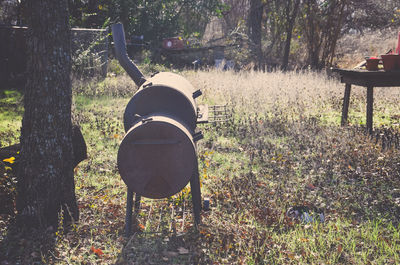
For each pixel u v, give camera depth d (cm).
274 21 2352
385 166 603
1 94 1209
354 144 689
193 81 1326
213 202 506
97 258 387
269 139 776
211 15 2772
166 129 374
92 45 1488
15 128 829
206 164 633
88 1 2066
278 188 533
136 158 380
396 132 764
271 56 2498
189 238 418
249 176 576
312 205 488
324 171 598
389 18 2280
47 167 418
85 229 433
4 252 385
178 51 2366
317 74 1577
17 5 1678
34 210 420
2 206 443
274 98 1128
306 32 2153
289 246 401
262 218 456
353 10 2181
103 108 1071
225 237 414
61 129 423
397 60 726
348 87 855
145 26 2538
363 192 525
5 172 446
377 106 1080
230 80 1309
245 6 2805
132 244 411
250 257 380
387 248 393
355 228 436
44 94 409
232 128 848
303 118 915
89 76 1491
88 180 571
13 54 1377
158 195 390
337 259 375
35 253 384
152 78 477
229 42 2473
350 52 2359
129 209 425
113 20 2130
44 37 403
